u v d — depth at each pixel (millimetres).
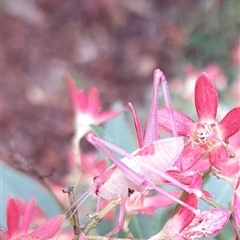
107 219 399
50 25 1458
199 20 1442
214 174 340
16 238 340
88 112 459
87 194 315
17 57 1360
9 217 340
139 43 1473
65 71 1350
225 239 410
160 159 301
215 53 1353
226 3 1438
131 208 371
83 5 1510
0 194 427
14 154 474
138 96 1316
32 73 1329
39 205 436
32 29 1429
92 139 301
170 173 312
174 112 345
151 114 317
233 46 1332
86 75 1363
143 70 1384
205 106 346
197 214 313
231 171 350
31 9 1434
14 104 1218
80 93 460
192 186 305
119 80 1355
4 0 1417
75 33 1466
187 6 1506
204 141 339
